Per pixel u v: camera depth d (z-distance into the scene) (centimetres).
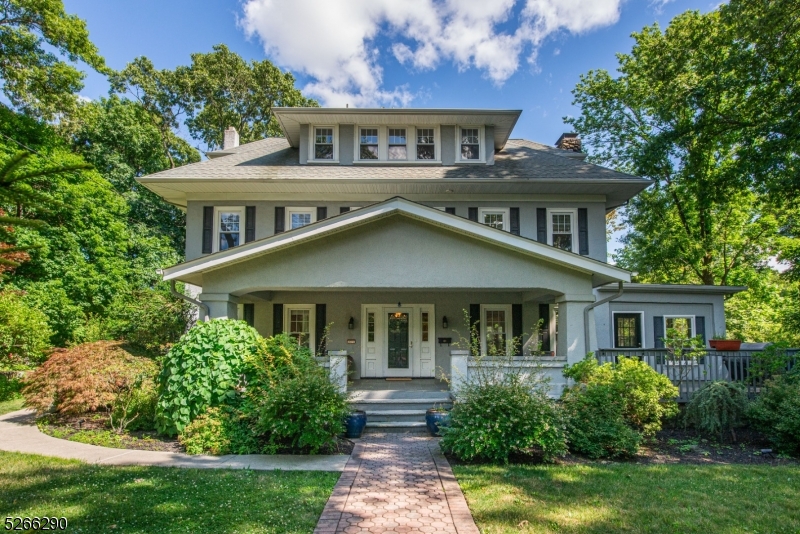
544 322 1348
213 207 1332
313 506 480
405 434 865
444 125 1451
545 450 677
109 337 1470
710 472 630
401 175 1326
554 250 959
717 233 2112
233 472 598
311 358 823
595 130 2141
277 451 719
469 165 1420
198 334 798
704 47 1622
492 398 705
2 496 494
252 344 813
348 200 1342
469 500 507
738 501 510
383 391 1001
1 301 1172
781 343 999
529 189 1321
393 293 1371
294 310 1368
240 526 424
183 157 3036
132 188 2531
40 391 873
